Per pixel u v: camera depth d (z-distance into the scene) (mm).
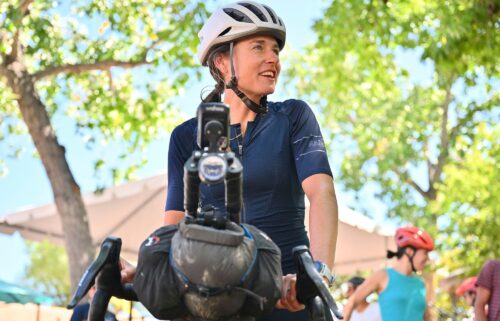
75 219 12172
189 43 15281
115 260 2223
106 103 16281
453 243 20281
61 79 16719
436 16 12266
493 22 11625
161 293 1975
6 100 16078
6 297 11359
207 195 2566
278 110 2684
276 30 2646
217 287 1935
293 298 2188
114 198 10773
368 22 14078
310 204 2529
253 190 2588
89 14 15516
